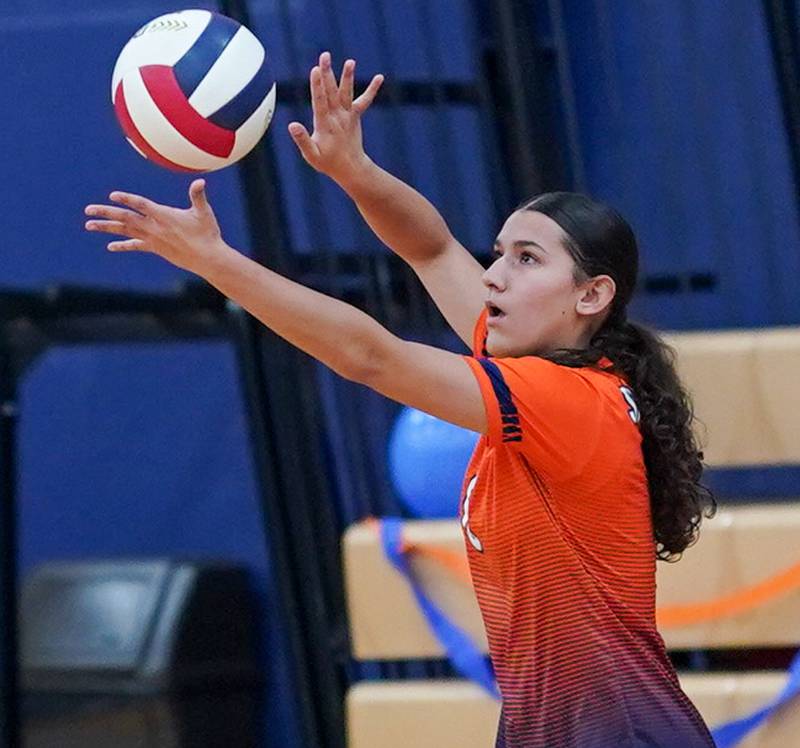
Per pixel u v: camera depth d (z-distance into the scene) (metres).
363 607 14.75
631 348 9.61
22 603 19.14
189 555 19.80
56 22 20.00
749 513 14.05
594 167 18.33
